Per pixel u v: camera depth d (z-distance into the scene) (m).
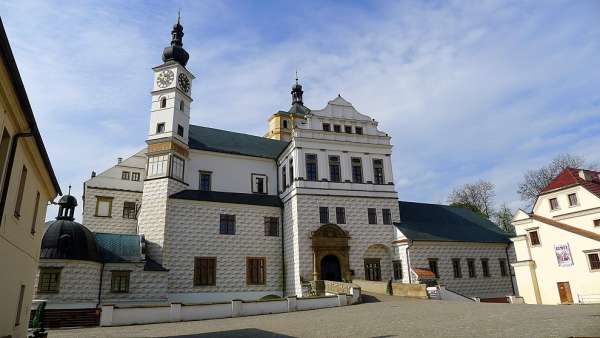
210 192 47.94
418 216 54.16
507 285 51.06
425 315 24.03
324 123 49.78
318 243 44.22
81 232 36.12
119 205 48.84
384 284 39.72
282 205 49.47
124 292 36.88
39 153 16.95
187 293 41.75
